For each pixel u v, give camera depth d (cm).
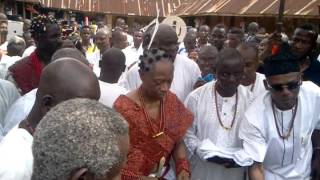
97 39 669
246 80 359
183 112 278
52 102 174
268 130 293
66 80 173
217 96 314
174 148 281
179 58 381
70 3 2378
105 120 117
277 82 278
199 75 389
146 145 264
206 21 1873
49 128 115
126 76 383
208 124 312
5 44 743
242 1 1617
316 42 443
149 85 262
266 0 1504
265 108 294
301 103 292
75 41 629
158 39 347
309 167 305
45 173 113
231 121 309
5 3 1567
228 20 1708
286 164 300
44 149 113
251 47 362
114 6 2505
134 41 792
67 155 111
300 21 1323
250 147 289
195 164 317
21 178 150
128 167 260
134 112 262
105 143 113
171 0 2633
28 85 355
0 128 253
